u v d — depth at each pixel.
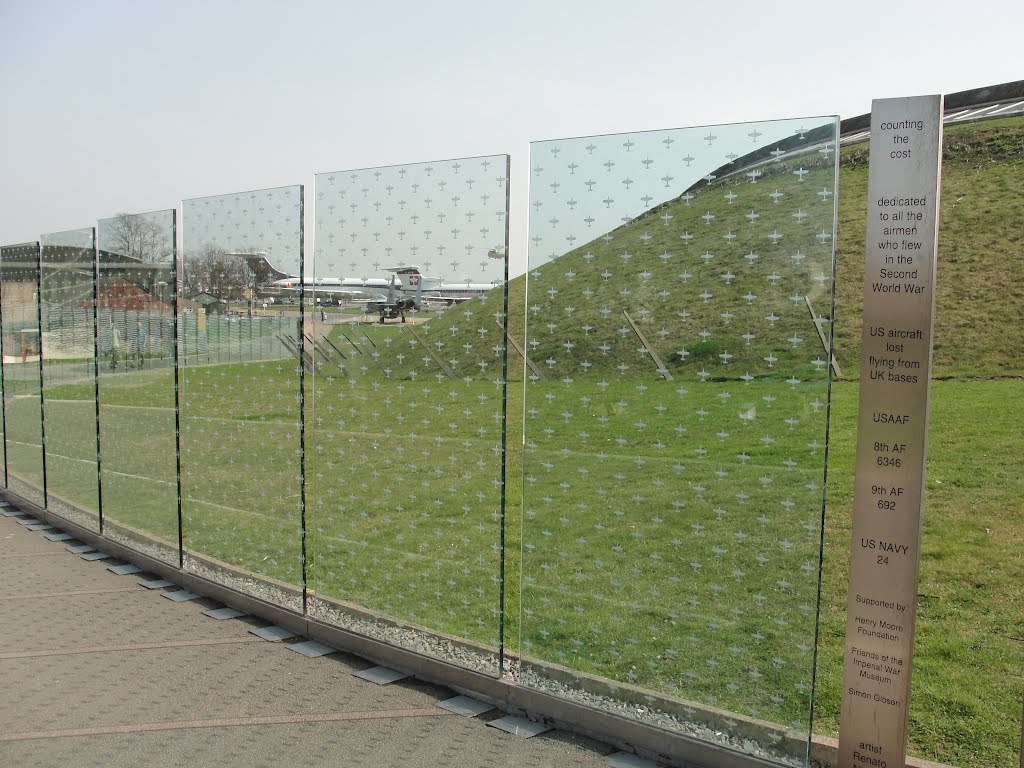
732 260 4.23
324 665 5.66
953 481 10.73
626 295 4.60
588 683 4.75
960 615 7.41
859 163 17.53
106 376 8.95
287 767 4.19
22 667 5.58
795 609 4.07
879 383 3.65
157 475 8.14
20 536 9.65
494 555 5.18
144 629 6.39
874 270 3.64
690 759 4.23
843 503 10.42
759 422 4.19
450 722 4.77
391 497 5.85
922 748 4.99
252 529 6.98
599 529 4.76
